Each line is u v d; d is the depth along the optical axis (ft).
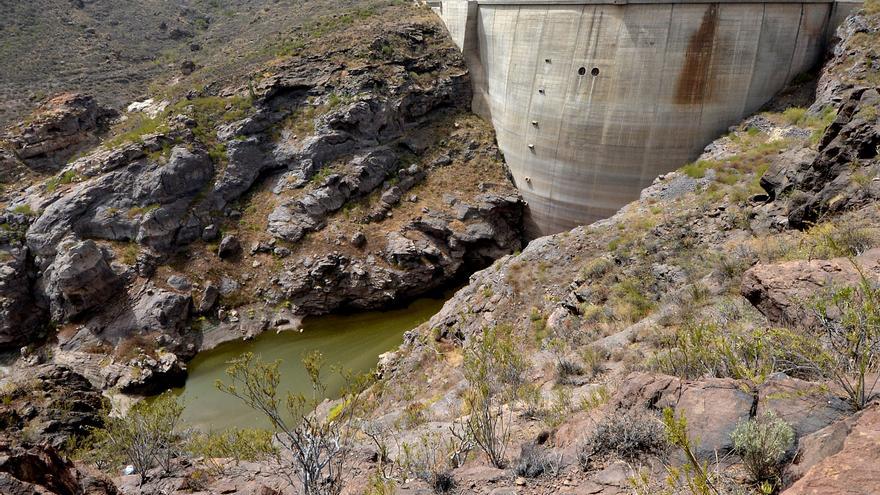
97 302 146.41
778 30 143.33
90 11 293.23
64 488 29.89
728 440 22.82
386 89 198.29
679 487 21.45
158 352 140.67
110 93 228.02
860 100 70.23
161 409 56.54
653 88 149.48
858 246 46.34
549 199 178.60
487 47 202.80
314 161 181.06
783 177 86.89
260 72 202.59
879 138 63.05
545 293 109.29
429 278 168.76
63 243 147.95
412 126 203.41
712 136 149.89
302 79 197.98
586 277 102.12
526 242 190.80
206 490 39.73
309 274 162.71
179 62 262.67
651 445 25.89
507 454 34.99
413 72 206.39
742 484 20.33
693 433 24.13
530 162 181.68
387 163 188.03
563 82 164.66
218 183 173.99
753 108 148.77
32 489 24.34
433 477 32.01
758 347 30.35
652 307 81.97
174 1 340.39
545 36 169.27
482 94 208.54
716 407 25.02
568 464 28.30
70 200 156.15
